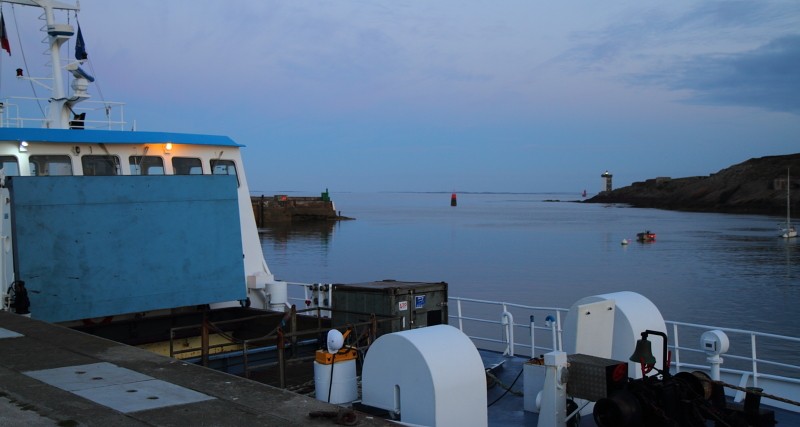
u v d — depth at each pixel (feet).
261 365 30.32
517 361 36.01
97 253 33.12
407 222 483.10
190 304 35.58
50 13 46.09
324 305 41.93
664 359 22.06
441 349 22.57
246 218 43.24
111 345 24.22
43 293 31.55
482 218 554.05
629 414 21.03
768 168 590.55
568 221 478.59
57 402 17.34
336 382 25.30
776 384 30.53
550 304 129.49
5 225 32.37
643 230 359.87
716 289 151.23
